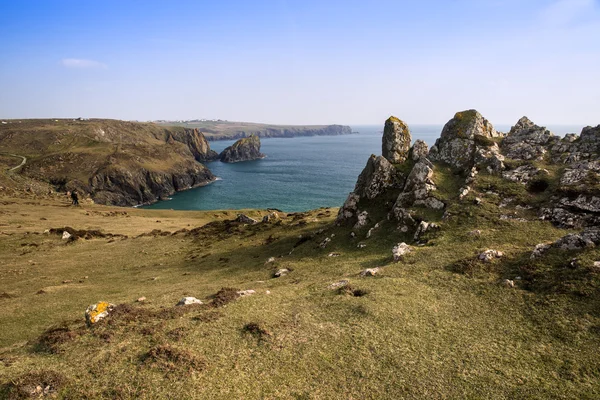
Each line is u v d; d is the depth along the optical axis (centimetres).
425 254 3344
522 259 2847
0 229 7544
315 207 15550
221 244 6359
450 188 4750
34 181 17675
